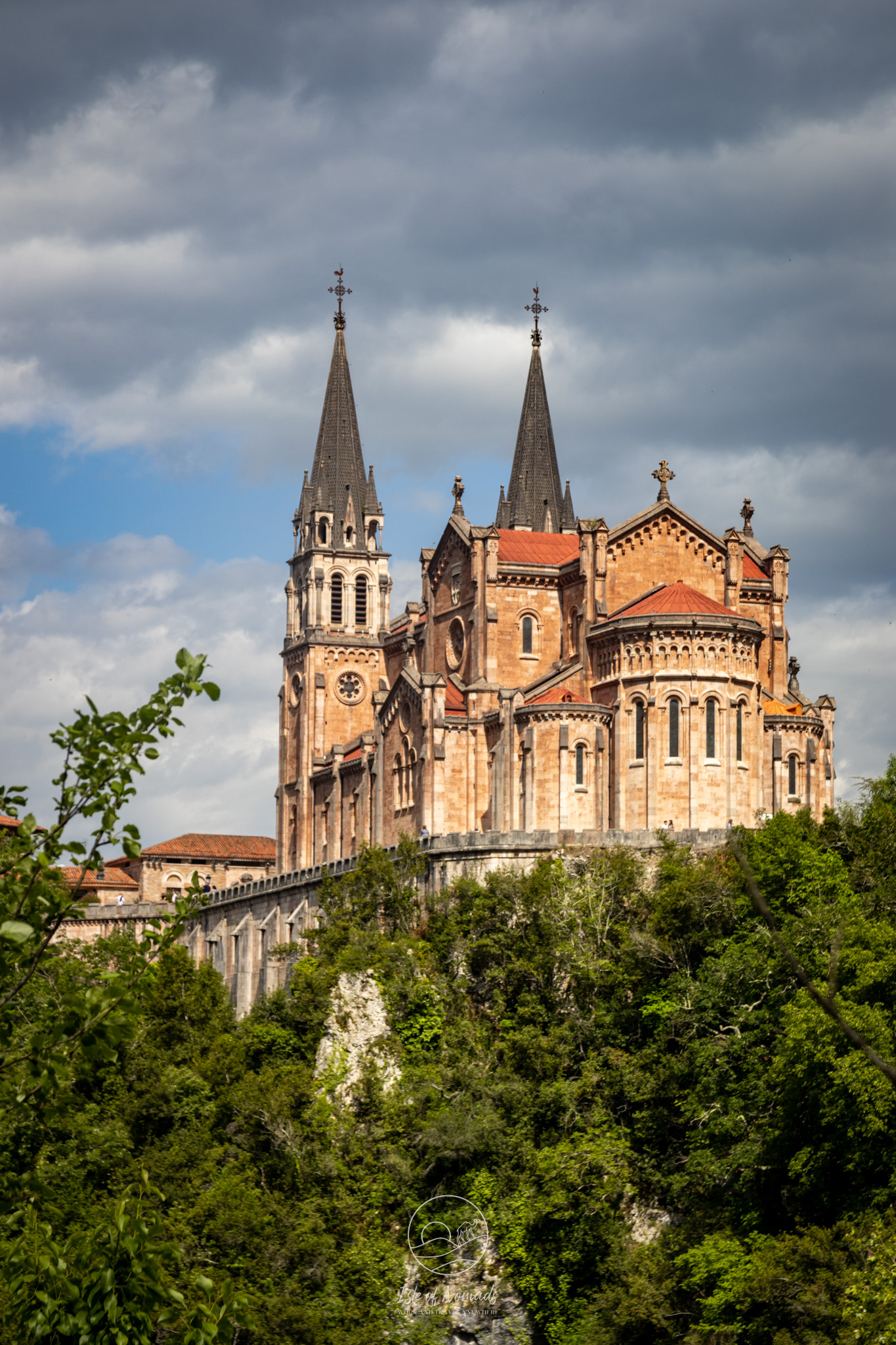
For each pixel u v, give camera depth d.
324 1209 100.38
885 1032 82.56
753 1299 79.94
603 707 133.12
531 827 131.88
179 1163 100.31
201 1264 94.12
